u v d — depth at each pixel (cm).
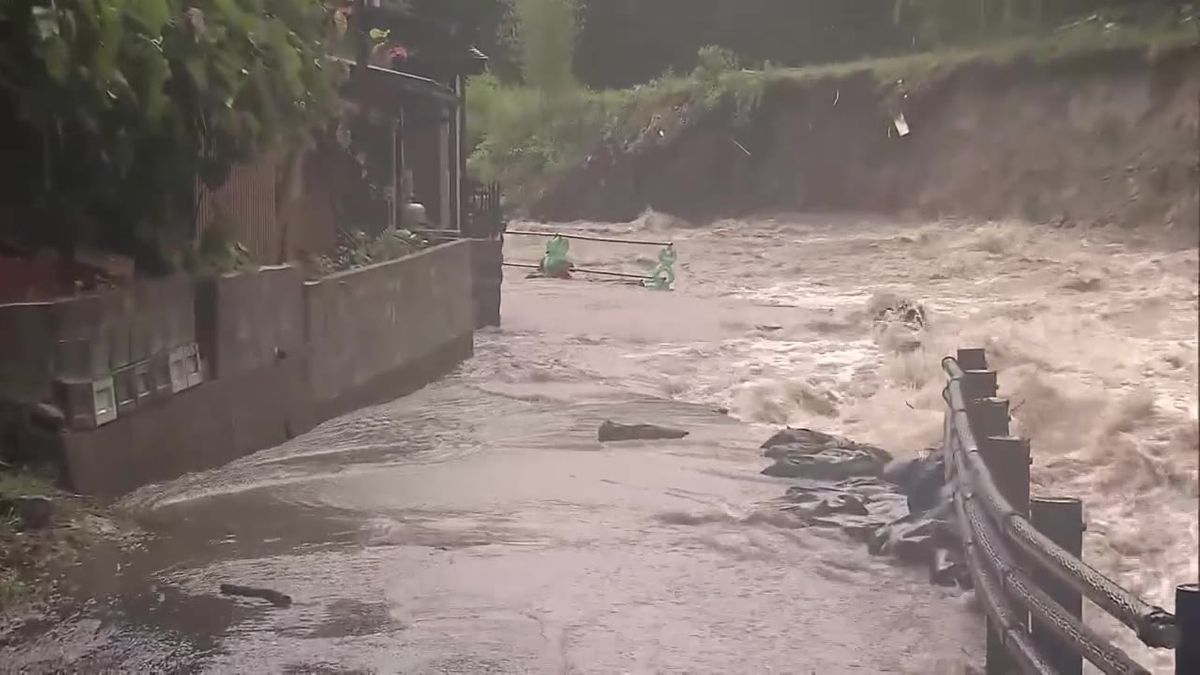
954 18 15288
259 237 3825
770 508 2739
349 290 4000
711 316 7169
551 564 2322
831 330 6581
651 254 13100
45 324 2545
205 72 3008
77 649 1864
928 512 2475
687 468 3203
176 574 2238
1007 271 10244
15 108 2877
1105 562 2517
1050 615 1447
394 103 5788
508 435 3672
